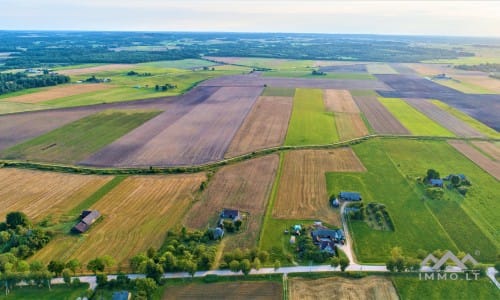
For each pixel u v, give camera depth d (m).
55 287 52.03
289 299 49.97
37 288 51.91
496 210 72.94
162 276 53.31
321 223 67.44
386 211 70.81
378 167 93.06
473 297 50.53
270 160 97.31
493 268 56.16
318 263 57.00
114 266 55.78
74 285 52.00
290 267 56.03
